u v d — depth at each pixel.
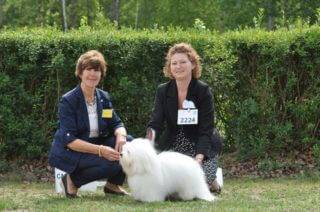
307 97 8.83
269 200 6.56
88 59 6.51
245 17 25.50
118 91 8.77
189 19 28.95
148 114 8.79
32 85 8.79
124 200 6.33
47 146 8.84
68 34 8.77
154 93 8.77
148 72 8.75
